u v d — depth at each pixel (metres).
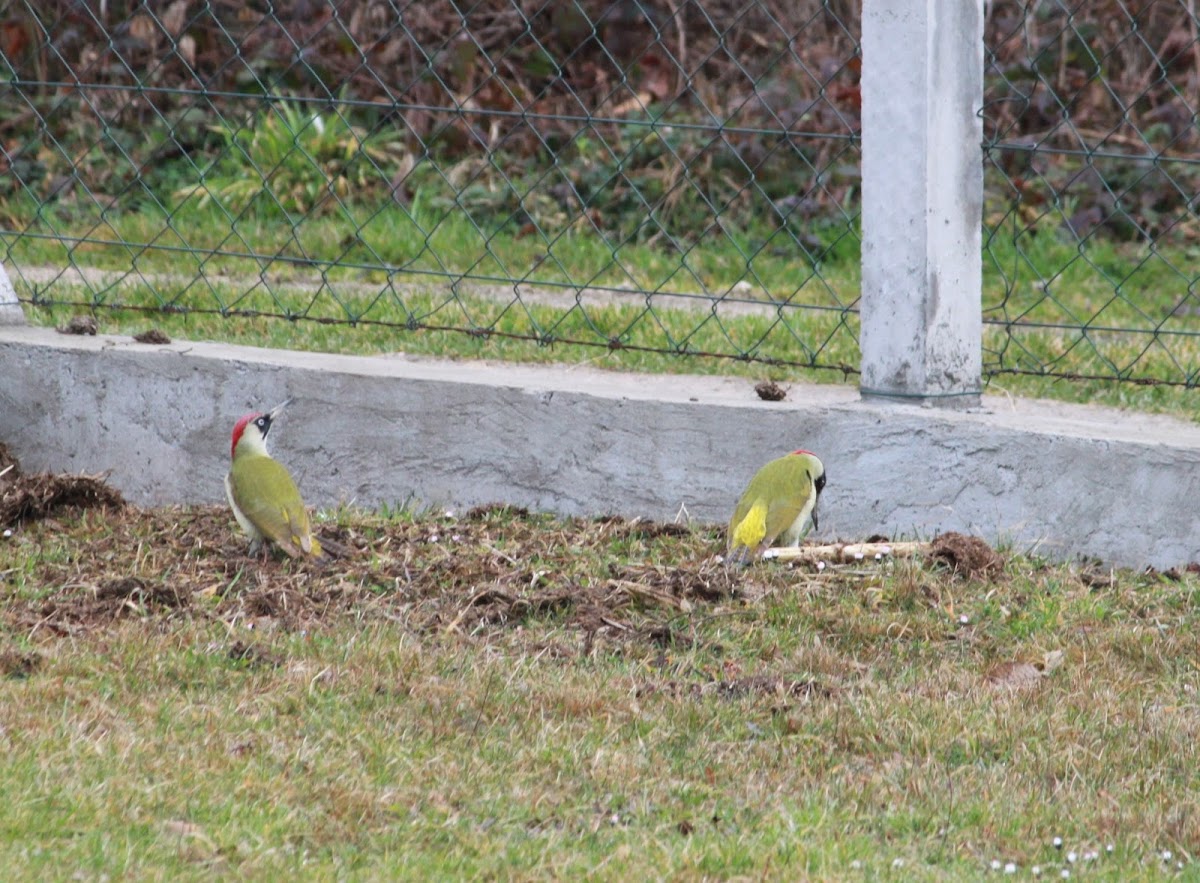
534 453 11.23
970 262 10.80
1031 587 9.98
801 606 9.70
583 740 8.02
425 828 7.06
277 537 10.05
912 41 10.30
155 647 8.80
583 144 23.89
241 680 8.52
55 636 9.02
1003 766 7.93
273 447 11.68
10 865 6.35
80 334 12.45
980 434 10.37
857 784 7.71
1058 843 7.18
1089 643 9.32
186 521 11.22
